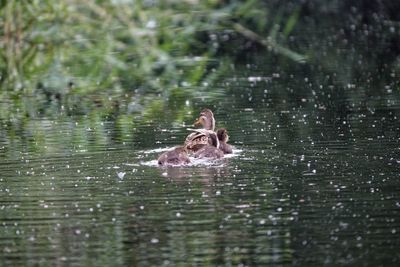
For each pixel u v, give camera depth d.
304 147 28.52
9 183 24.64
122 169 25.91
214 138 27.44
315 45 58.88
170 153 26.34
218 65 52.28
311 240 19.81
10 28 44.66
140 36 45.78
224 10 48.09
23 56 44.78
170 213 21.72
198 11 46.31
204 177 24.78
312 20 68.12
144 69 45.50
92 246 19.77
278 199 22.64
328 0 69.06
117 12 45.16
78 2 44.97
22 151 28.81
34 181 24.80
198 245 19.66
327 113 35.66
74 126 33.69
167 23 46.12
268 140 29.92
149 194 23.27
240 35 60.94
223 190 23.50
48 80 43.72
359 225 20.67
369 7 68.00
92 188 23.94
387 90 41.88
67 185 24.31
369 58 53.34
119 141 30.30
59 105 39.00
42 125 34.06
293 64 52.16
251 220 21.11
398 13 67.19
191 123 34.03
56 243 19.98
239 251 19.28
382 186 23.56
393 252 19.05
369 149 28.05
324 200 22.48
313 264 18.53
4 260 19.08
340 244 19.56
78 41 45.00
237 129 32.25
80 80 43.81
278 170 25.44
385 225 20.61
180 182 24.34
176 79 45.91
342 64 51.47
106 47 44.84
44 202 22.81
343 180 24.27
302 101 39.22
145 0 47.09
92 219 21.47
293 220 21.08
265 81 46.03
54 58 44.78
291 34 63.34
